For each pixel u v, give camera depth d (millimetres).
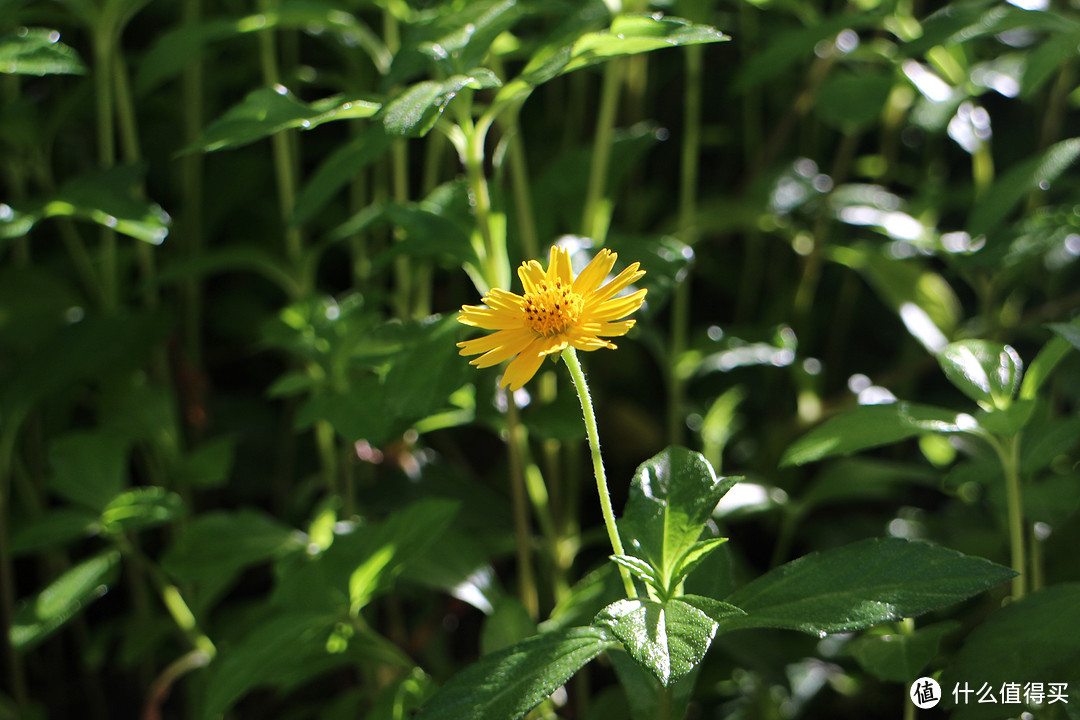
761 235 590
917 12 580
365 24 559
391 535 368
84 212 402
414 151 589
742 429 562
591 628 326
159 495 402
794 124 596
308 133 597
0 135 444
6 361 500
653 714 337
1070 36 386
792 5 464
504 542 435
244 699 484
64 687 506
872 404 352
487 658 324
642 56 553
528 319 323
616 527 328
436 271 572
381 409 380
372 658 373
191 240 521
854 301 607
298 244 467
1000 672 340
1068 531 439
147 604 459
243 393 580
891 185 643
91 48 515
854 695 444
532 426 392
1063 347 345
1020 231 405
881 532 490
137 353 442
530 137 614
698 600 314
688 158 504
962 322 576
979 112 510
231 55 598
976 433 358
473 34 355
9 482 489
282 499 532
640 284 389
